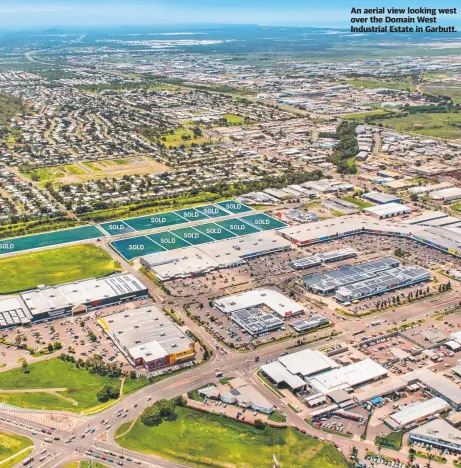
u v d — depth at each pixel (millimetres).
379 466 179750
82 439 191375
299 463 181250
